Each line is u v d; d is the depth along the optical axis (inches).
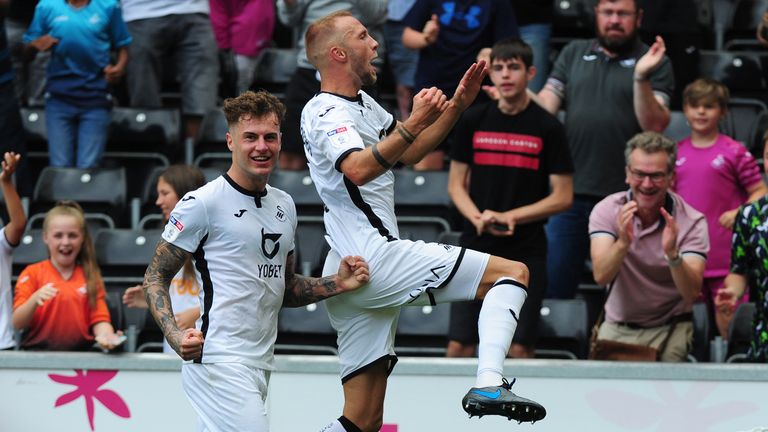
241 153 619.5
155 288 617.9
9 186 858.1
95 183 1104.2
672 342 823.1
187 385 631.8
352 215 636.1
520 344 851.4
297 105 1101.7
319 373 786.2
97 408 784.3
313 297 644.7
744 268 809.5
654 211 813.9
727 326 890.7
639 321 826.8
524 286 627.2
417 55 1181.1
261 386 636.1
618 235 815.7
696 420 775.1
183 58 1178.0
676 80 1150.3
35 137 1199.6
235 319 624.4
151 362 785.6
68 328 850.8
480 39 1052.5
